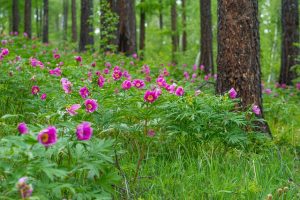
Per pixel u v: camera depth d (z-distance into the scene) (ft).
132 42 44.06
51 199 9.75
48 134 8.63
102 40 39.86
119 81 19.95
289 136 21.38
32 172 8.83
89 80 19.44
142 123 15.78
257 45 19.44
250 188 12.03
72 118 13.19
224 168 14.37
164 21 124.77
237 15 19.17
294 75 45.19
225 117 15.42
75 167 9.78
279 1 90.48
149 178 12.80
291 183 13.28
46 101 17.49
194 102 15.83
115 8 43.29
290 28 45.32
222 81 19.57
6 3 97.66
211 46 52.37
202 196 11.66
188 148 15.88
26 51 35.32
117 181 10.36
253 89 19.12
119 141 15.75
